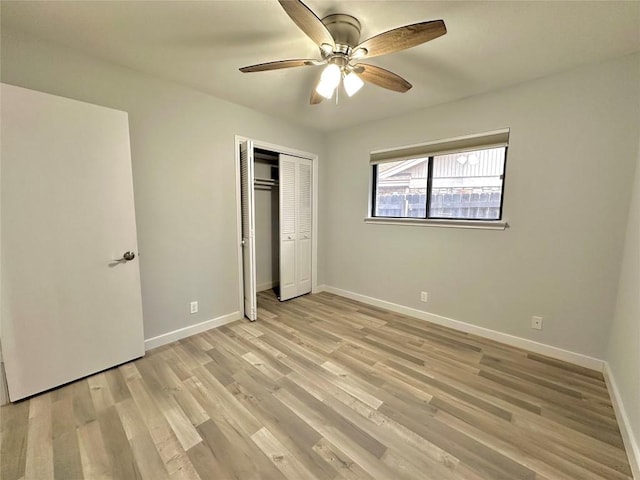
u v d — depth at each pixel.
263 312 3.22
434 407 1.66
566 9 1.42
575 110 2.04
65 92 1.84
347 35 1.56
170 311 2.46
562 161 2.11
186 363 2.12
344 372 2.01
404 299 3.17
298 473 1.24
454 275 2.76
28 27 1.62
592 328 2.07
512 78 2.19
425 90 2.41
